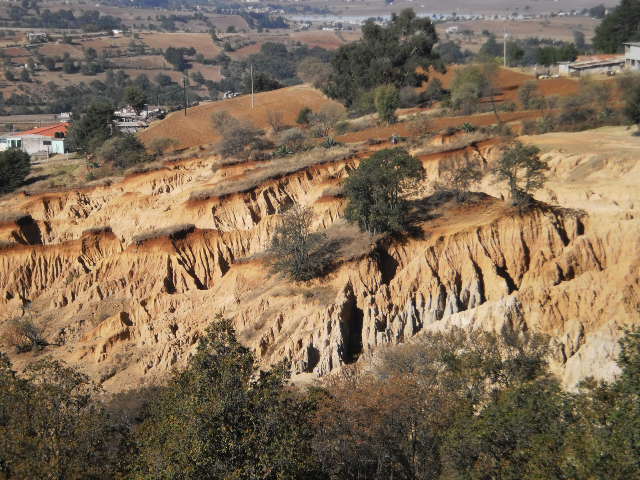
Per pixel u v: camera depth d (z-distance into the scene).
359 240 57.84
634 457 24.31
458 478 30.20
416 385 37.09
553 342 42.22
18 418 31.08
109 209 82.75
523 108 103.81
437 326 48.84
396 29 139.50
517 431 28.80
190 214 74.69
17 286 71.38
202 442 27.98
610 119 87.12
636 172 64.19
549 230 54.53
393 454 35.75
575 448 25.88
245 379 30.30
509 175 57.84
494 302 47.25
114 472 31.72
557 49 175.00
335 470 34.81
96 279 69.19
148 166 90.94
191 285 66.38
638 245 50.62
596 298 45.00
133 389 52.34
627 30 176.12
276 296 55.88
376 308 52.56
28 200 84.94
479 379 36.47
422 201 62.78
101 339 60.19
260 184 75.75
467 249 54.41
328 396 36.88
